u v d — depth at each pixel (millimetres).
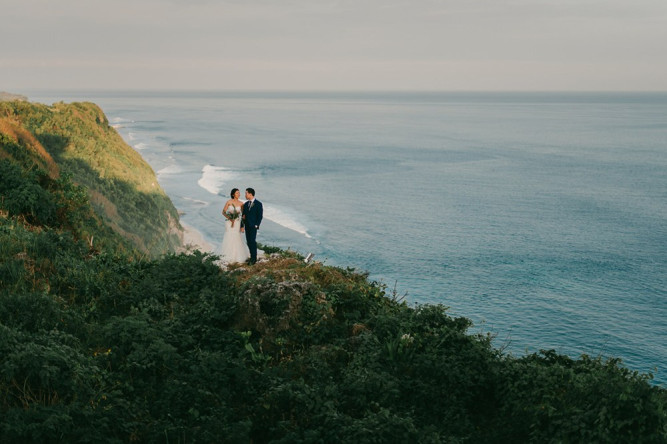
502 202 98000
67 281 10125
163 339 7758
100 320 9000
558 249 68875
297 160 152375
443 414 7168
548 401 6898
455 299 52188
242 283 10320
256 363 7980
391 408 6859
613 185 113562
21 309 7980
